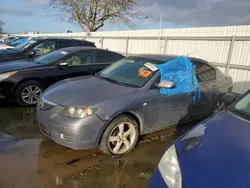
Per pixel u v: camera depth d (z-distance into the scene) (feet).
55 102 10.29
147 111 11.46
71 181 8.79
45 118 10.30
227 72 24.14
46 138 12.23
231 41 23.47
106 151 10.39
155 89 11.94
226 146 5.96
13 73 16.52
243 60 22.84
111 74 13.70
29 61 19.52
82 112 9.63
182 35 29.04
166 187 5.58
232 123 7.32
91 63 20.31
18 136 12.33
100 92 10.84
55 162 9.98
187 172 5.39
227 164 5.29
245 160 5.35
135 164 10.34
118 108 10.24
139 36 35.29
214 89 15.29
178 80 13.01
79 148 9.77
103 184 8.77
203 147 6.05
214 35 25.54
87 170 9.58
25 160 9.96
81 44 30.35
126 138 11.11
